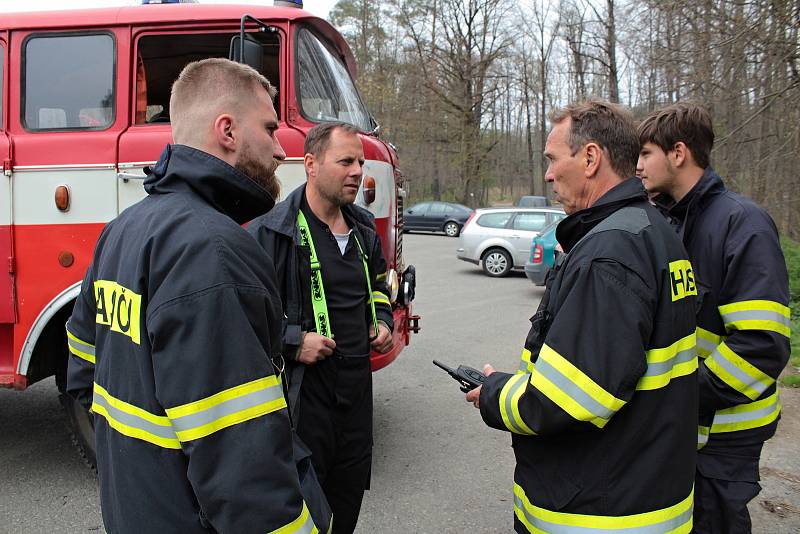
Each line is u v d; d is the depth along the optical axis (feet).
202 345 4.02
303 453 5.41
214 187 4.69
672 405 5.16
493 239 40.70
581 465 5.18
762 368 6.29
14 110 11.75
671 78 32.76
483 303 31.37
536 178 166.91
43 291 11.48
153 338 4.10
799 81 26.35
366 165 11.98
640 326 4.80
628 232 5.06
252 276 4.35
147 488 4.29
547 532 5.36
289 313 7.45
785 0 24.82
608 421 5.02
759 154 32.48
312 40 12.55
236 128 4.87
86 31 11.73
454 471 12.45
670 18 31.35
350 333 7.95
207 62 4.94
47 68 11.80
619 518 5.09
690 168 7.01
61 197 11.37
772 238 6.47
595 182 5.58
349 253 8.20
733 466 6.71
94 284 5.07
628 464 5.09
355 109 14.33
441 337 23.93
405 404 16.48
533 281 32.37
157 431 4.26
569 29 91.04
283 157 5.51
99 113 11.76
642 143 7.20
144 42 11.89
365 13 113.09
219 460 4.02
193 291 4.08
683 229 7.05
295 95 11.64
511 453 13.35
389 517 10.63
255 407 4.12
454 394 17.33
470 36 106.73
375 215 12.24
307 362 7.37
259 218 7.67
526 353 5.91
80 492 11.84
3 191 11.44
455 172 113.60
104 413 4.71
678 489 5.20
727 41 26.99
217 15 11.63
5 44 11.78
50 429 15.12
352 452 8.08
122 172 11.37
